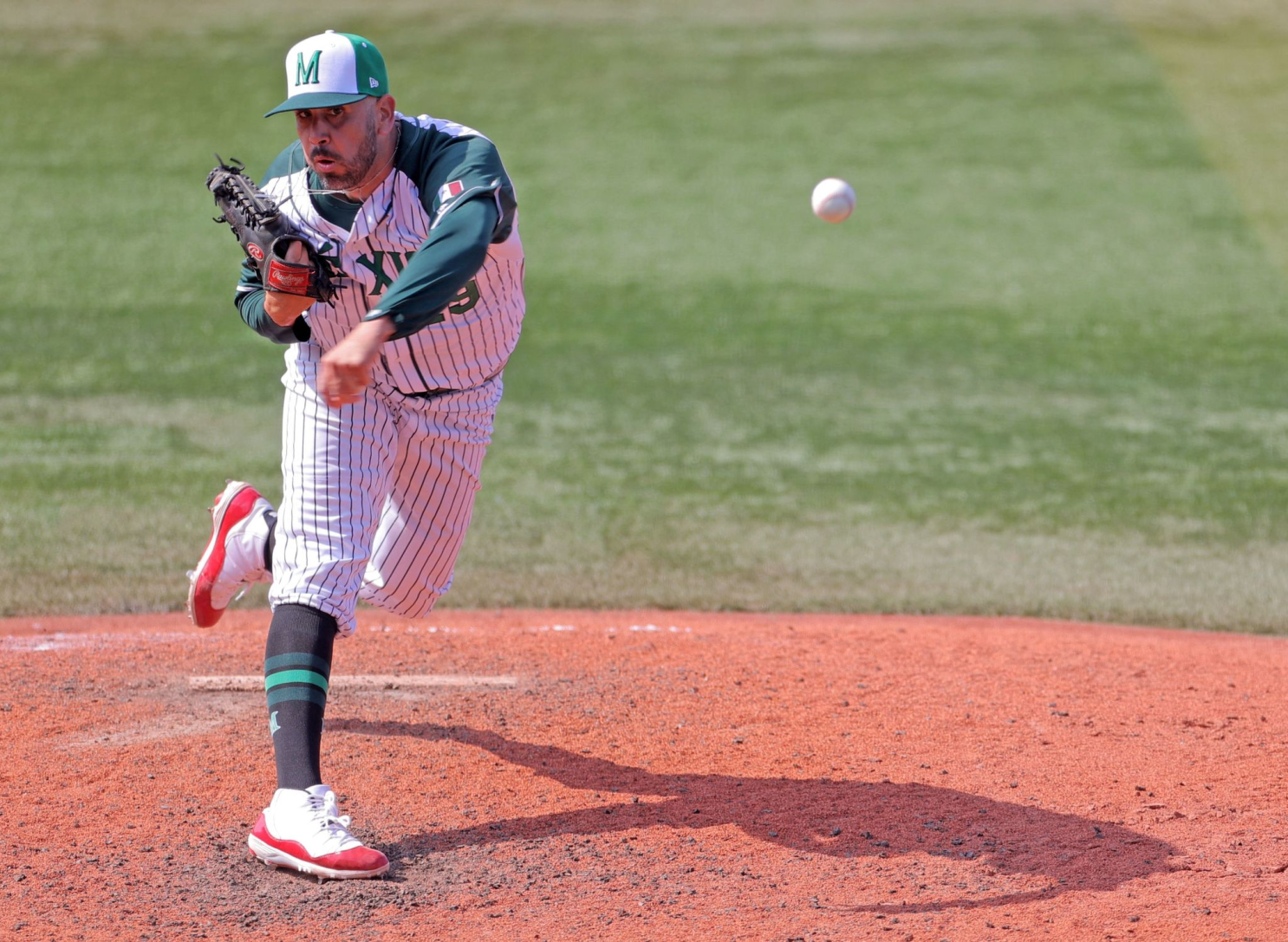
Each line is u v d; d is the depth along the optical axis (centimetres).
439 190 1188
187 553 2516
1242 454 3431
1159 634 2125
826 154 6219
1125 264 5178
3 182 5569
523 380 4003
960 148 6306
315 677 1234
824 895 1174
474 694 1692
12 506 2791
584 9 7894
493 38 7388
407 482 1388
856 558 2627
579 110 6594
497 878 1206
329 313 1291
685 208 5653
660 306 4722
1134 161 6188
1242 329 4572
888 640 1977
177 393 3756
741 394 3916
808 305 4756
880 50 7412
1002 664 1856
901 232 5475
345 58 1161
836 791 1408
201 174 5728
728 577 2481
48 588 2273
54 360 4000
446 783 1416
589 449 3412
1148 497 3081
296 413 1310
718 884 1197
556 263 5091
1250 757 1501
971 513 2959
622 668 1808
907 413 3769
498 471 3209
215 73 6744
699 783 1427
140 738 1521
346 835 1199
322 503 1274
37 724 1557
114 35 7169
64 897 1157
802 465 3319
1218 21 7862
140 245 5059
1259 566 2589
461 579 2430
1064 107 6731
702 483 3159
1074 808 1365
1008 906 1148
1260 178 6012
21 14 7381
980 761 1493
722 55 7300
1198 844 1275
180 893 1170
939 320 4641
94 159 5831
